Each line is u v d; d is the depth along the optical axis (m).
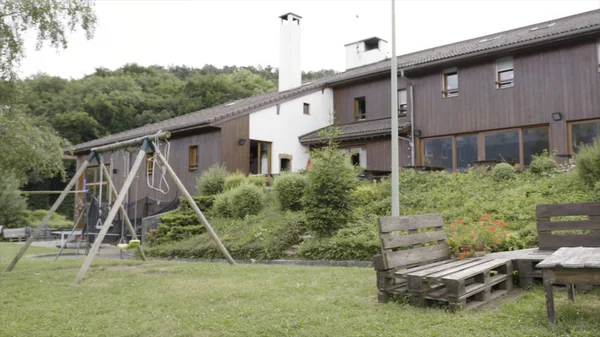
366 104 20.28
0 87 9.65
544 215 5.91
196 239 12.47
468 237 6.05
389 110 19.31
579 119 14.09
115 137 24.02
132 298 5.32
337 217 10.48
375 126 18.39
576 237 5.65
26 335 3.87
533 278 5.23
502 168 12.38
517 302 4.50
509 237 7.70
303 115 20.59
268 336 3.64
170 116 44.72
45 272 8.02
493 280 4.80
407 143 17.75
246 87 45.72
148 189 20.67
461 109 16.69
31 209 39.69
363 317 4.09
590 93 13.93
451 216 10.08
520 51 15.37
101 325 4.14
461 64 16.78
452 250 5.91
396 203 8.31
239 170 18.09
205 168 18.41
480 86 16.28
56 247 16.39
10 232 22.44
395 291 4.61
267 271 7.36
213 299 5.07
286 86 22.72
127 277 7.17
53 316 4.51
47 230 22.56
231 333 3.76
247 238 11.25
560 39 14.23
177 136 19.98
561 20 17.94
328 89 21.66
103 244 16.45
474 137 16.47
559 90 14.53
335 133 11.68
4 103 10.02
